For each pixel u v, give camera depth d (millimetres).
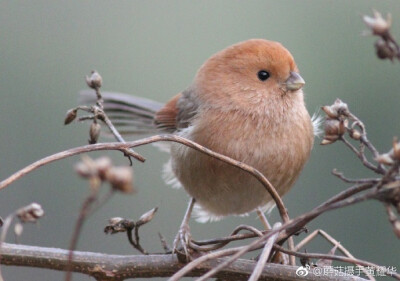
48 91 13328
